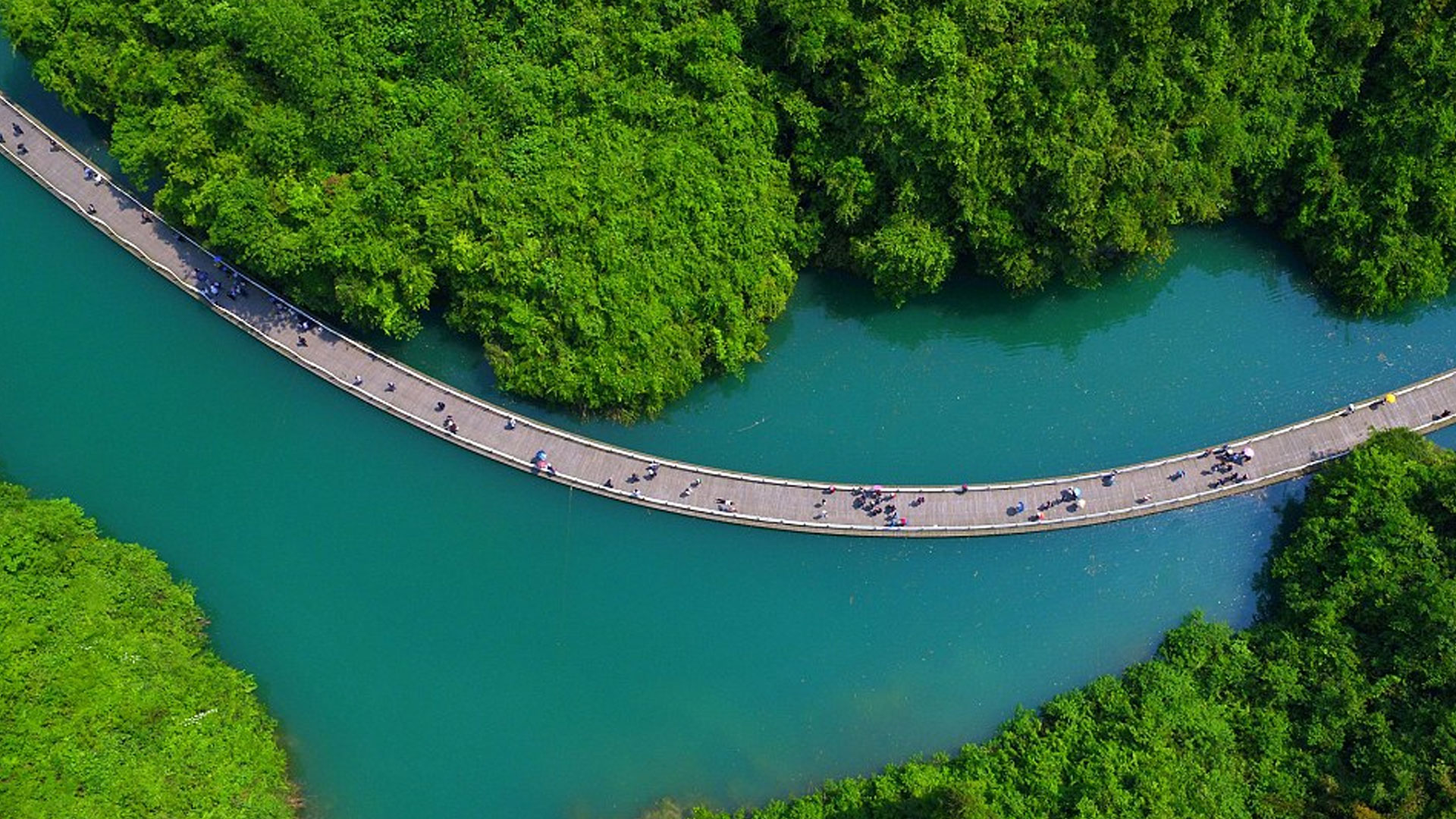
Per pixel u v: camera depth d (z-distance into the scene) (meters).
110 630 55.94
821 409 63.03
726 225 60.06
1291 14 57.94
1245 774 54.50
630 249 59.59
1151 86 56.56
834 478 61.78
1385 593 55.12
